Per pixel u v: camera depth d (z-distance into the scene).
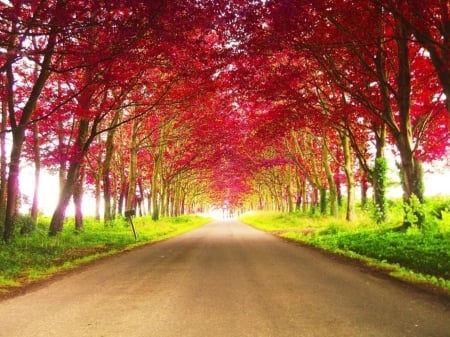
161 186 52.44
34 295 8.77
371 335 5.55
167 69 17.89
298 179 55.47
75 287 9.66
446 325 5.98
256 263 13.52
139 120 31.06
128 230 30.22
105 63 15.58
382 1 12.70
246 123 35.94
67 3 11.88
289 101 21.86
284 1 13.06
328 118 21.75
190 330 5.94
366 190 42.19
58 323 6.42
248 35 15.23
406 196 17.75
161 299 8.09
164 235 31.70
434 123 23.58
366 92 19.81
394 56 18.92
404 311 6.82
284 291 8.65
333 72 18.38
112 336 5.72
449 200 23.67
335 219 29.84
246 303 7.59
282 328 5.95
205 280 10.24
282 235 28.53
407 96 17.19
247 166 50.28
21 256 15.02
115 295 8.59
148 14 12.05
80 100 19.38
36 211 24.53
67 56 17.72
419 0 12.54
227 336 5.63
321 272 11.32
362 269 11.83
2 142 21.80
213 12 13.03
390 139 26.66
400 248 13.73
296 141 38.75
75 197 28.22
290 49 16.62
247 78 19.27
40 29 15.04
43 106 22.44
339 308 7.09
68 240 21.36
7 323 6.46
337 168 42.28
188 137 38.50
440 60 13.35
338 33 16.06
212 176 67.06
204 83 19.94
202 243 23.09
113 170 49.66
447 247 12.30
